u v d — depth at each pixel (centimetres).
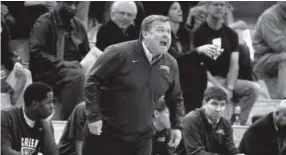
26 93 904
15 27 1420
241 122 1382
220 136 1076
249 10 1808
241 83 1380
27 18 1415
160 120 965
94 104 839
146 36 845
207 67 1354
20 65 1236
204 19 1498
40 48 1223
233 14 1808
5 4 1414
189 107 1291
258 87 1380
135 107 845
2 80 1245
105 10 1533
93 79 844
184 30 1426
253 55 1523
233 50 1370
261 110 1415
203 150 1052
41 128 914
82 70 1221
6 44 1266
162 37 838
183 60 1298
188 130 1063
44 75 1220
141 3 1423
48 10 1408
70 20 1265
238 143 1298
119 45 849
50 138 922
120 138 855
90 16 1555
